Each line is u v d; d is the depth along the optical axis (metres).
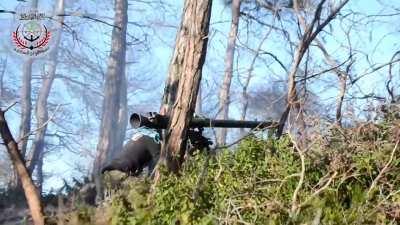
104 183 8.96
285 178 6.90
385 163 7.12
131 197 7.43
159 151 9.27
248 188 6.99
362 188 7.18
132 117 8.62
